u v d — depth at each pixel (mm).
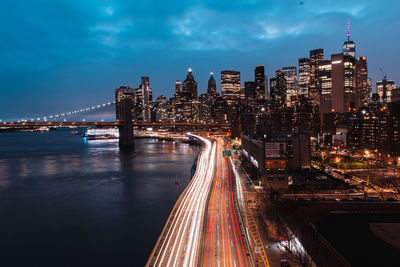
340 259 45875
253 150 157000
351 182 123312
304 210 80500
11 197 134625
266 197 104312
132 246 83062
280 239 68000
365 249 48312
